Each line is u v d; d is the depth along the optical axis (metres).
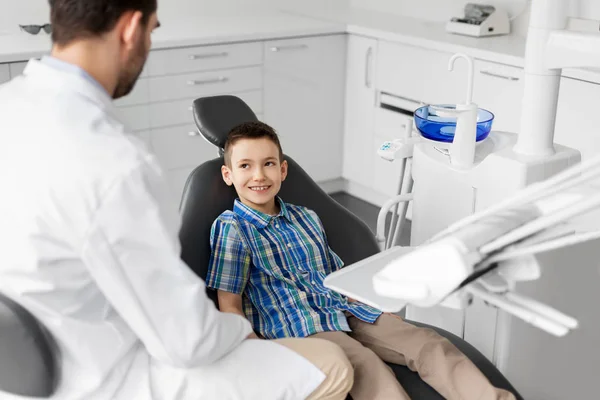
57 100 1.24
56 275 1.23
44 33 3.34
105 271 1.22
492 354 1.80
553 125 1.67
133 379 1.34
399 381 1.69
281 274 1.80
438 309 1.91
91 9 1.23
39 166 1.20
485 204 1.71
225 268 1.75
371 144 3.72
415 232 1.92
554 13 1.57
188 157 3.46
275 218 1.85
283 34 3.51
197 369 1.37
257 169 1.79
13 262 1.22
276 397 1.40
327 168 3.91
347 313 1.82
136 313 1.26
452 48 3.13
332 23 3.73
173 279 1.27
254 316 1.78
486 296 0.96
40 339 1.25
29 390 1.29
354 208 3.82
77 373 1.31
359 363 1.64
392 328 1.75
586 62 1.53
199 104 1.92
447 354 1.65
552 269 1.71
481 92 3.08
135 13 1.26
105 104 1.28
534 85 1.64
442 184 1.80
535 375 1.83
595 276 1.78
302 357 1.44
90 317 1.30
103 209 1.19
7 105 1.27
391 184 3.65
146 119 3.29
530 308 0.94
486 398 1.54
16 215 1.21
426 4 3.87
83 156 1.20
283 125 3.69
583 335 1.84
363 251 1.98
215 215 1.83
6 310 1.23
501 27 3.37
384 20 3.83
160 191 1.25
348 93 3.79
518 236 0.89
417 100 3.40
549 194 0.96
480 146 1.84
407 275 0.92
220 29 3.50
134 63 1.32
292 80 3.64
